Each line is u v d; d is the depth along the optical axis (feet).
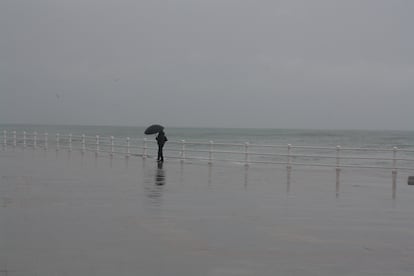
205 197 56.03
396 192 61.82
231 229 39.06
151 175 79.00
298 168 97.60
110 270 27.43
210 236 36.42
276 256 31.14
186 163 104.73
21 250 31.32
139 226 39.52
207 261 29.68
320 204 52.03
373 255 31.76
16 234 35.94
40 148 155.63
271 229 39.27
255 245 33.91
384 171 92.73
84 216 43.45
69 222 40.65
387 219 44.09
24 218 42.19
